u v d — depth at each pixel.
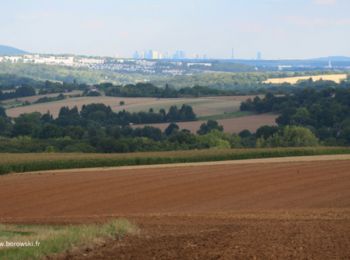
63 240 24.61
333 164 93.12
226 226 31.59
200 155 111.56
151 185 73.12
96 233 26.92
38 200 63.41
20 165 96.75
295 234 26.89
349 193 63.56
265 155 117.00
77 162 102.62
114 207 58.22
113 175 84.25
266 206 55.84
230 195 64.88
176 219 37.66
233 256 21.61
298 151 120.56
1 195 67.12
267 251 22.50
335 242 24.47
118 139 150.25
